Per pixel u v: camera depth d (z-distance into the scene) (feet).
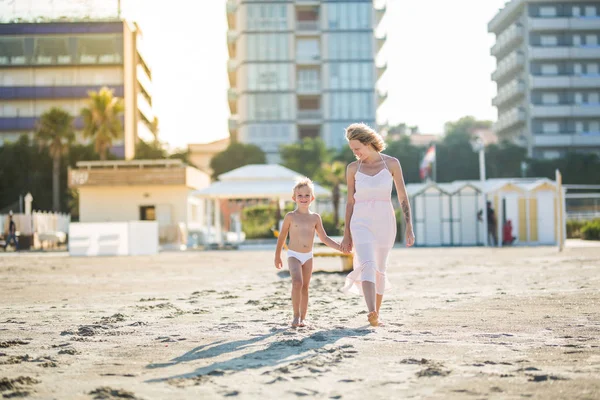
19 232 141.49
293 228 23.43
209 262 73.15
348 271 55.01
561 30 308.60
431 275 47.21
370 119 311.68
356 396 12.66
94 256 98.37
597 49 304.50
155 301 32.83
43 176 223.51
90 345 19.60
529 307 27.27
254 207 141.38
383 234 22.80
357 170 23.07
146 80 313.32
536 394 12.64
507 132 341.41
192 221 158.81
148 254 102.37
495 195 118.52
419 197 121.70
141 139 283.59
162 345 19.38
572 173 275.59
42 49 262.26
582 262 58.18
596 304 27.91
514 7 314.76
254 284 42.68
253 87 311.06
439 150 276.82
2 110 260.62
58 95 260.21
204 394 13.04
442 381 13.80
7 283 46.47
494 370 14.89
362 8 313.32
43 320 25.93
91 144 226.17
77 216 212.43
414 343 18.71
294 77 312.09
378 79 322.14
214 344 19.33
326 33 312.71
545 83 305.12
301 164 252.21
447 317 24.56
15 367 16.25
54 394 13.25
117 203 147.54
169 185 144.97
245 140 310.24
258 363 16.11
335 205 134.51
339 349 17.75
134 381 14.43
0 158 223.10
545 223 118.32
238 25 317.83
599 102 308.40
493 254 79.25
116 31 261.65
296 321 22.63
